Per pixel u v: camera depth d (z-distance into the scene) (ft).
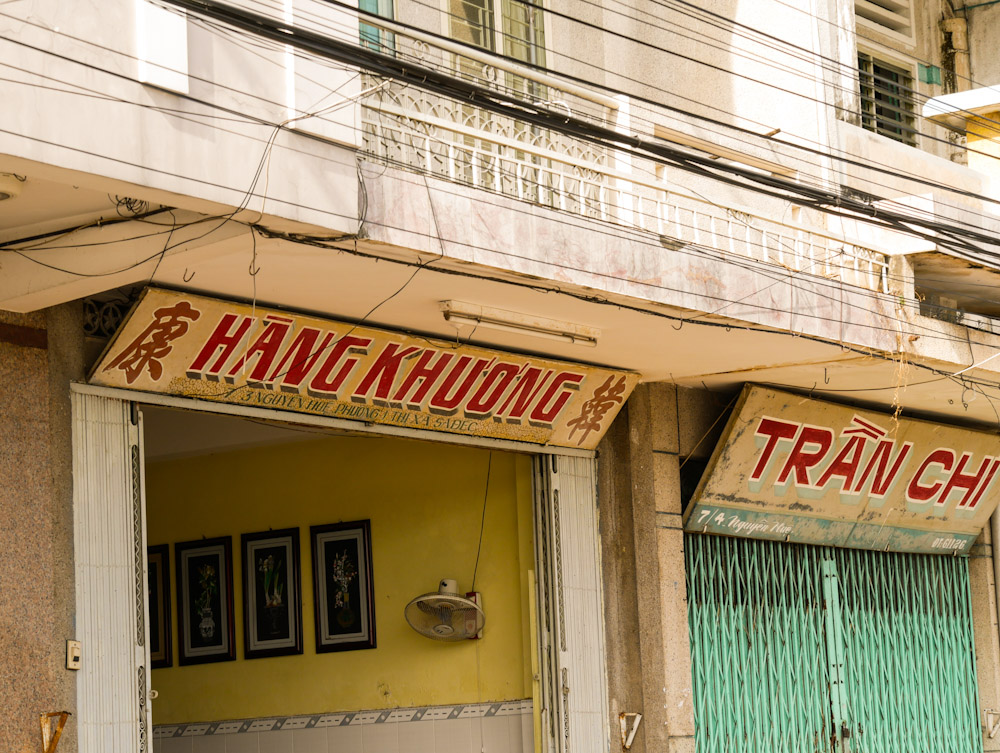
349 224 21.43
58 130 17.47
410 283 24.70
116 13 18.34
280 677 36.24
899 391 36.55
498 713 33.47
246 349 25.54
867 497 38.88
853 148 34.71
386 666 35.09
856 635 39.27
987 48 47.16
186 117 19.10
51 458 22.91
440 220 23.09
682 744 32.76
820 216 34.01
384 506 35.81
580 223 25.61
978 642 43.62
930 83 46.44
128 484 24.20
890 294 32.42
